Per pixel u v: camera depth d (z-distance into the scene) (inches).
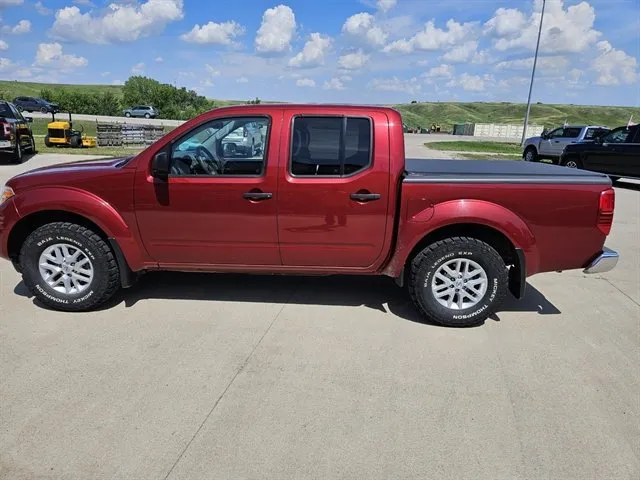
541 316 171.5
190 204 155.4
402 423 109.5
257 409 113.3
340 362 135.4
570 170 169.3
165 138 154.3
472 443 103.3
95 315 162.7
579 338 154.0
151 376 125.9
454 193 149.3
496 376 130.0
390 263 159.3
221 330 153.3
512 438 105.2
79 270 162.2
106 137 871.1
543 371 133.1
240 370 129.9
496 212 148.5
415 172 160.2
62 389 119.2
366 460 97.6
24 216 159.2
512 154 904.9
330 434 105.2
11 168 548.4
